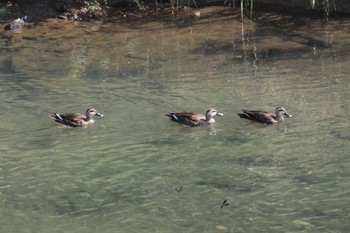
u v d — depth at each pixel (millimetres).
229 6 26500
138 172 12188
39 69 19609
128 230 10016
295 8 25391
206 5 26906
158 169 12297
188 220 10281
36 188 11609
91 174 12156
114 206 10844
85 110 15781
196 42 22188
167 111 15531
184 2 27156
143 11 26781
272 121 14516
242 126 14508
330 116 14625
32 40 23422
